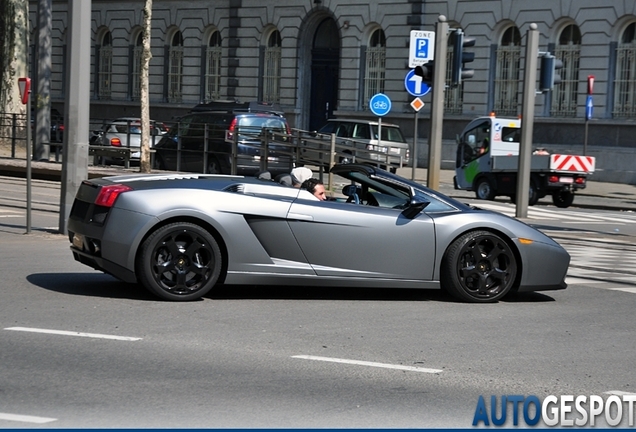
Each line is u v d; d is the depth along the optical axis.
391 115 46.66
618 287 13.09
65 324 9.23
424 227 11.10
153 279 10.41
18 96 40.69
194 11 54.53
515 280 11.48
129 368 7.72
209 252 10.55
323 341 8.97
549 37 41.75
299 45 50.47
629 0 39.38
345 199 11.75
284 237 10.74
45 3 33.72
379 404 7.01
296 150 29.47
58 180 29.72
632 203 32.88
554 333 9.78
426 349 8.82
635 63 39.62
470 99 44.19
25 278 11.81
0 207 20.94
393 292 11.95
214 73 54.47
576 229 21.88
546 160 29.56
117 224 10.35
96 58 59.84
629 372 8.24
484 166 31.83
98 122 36.72
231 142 30.39
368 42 48.03
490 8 43.44
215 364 7.96
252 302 10.82
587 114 36.72
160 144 32.97
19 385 7.12
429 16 45.66
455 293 11.24
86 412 6.53
